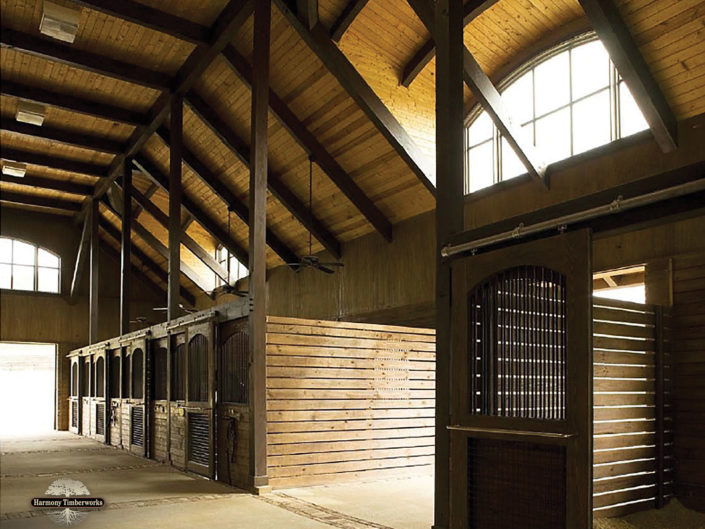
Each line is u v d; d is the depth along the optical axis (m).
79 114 10.78
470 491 4.09
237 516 5.21
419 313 9.23
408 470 7.47
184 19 8.05
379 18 7.49
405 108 8.25
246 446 6.62
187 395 8.03
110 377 11.55
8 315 14.84
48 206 14.74
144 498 6.02
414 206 9.37
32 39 8.32
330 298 11.22
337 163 9.47
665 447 5.70
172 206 9.42
